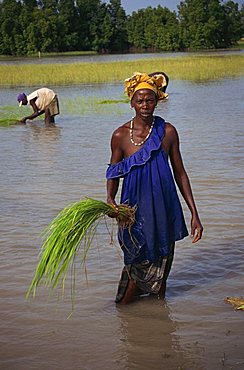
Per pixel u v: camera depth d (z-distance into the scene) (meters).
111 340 4.00
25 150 11.24
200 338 3.98
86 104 19.22
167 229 4.33
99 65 40.59
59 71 36.22
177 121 14.37
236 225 6.15
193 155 9.89
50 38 89.69
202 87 24.80
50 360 3.76
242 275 4.96
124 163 4.33
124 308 4.46
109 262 5.29
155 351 3.85
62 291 4.75
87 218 4.07
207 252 5.46
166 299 4.57
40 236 6.00
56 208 7.00
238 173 8.45
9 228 6.28
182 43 88.75
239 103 18.14
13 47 88.25
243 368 3.60
